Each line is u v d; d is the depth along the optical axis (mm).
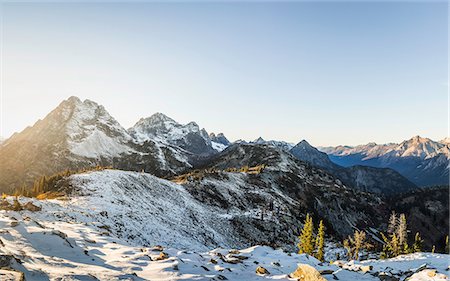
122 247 20312
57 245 16906
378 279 19578
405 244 65125
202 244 73688
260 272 18156
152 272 15109
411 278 19922
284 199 164750
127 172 109250
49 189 86062
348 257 87125
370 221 188750
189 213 97812
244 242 99375
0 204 39000
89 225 32031
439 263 27578
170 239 61312
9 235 16297
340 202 192250
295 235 124188
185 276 14805
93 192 74500
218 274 16547
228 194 142250
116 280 12969
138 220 63125
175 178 166875
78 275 12320
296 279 17125
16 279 9945
